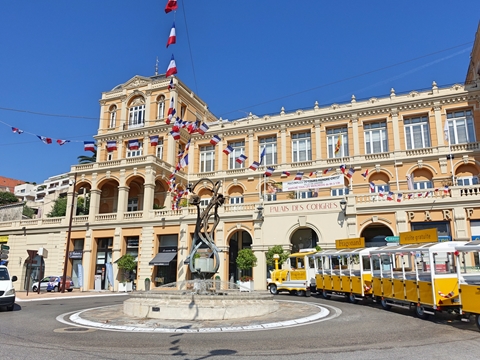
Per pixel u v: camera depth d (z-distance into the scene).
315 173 37.19
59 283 35.00
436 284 13.19
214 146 43.53
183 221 34.81
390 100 36.44
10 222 43.81
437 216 26.81
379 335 10.78
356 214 28.92
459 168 33.12
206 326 12.38
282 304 18.64
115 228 37.72
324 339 10.23
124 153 44.31
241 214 33.03
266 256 30.86
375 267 18.27
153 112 43.78
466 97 33.88
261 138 41.59
